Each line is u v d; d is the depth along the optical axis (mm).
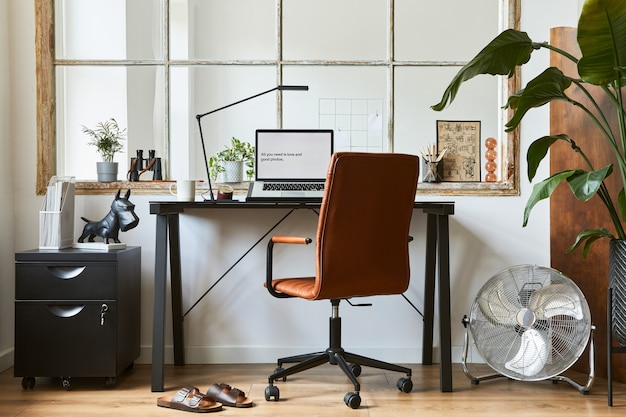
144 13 4043
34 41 3287
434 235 3162
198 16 5133
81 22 3703
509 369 2695
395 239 2686
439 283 2785
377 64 3441
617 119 2967
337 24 5035
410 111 3809
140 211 3299
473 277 3322
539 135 3316
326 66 3607
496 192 3311
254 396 2674
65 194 2953
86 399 2627
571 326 2648
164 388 2799
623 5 2262
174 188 3320
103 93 3650
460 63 3414
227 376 3023
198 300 3309
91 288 2762
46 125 3285
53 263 2752
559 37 3186
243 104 4133
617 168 2965
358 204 2555
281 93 3412
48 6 3295
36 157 3283
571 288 2650
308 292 2576
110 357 2754
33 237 3277
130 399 2627
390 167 2574
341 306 3328
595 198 3049
